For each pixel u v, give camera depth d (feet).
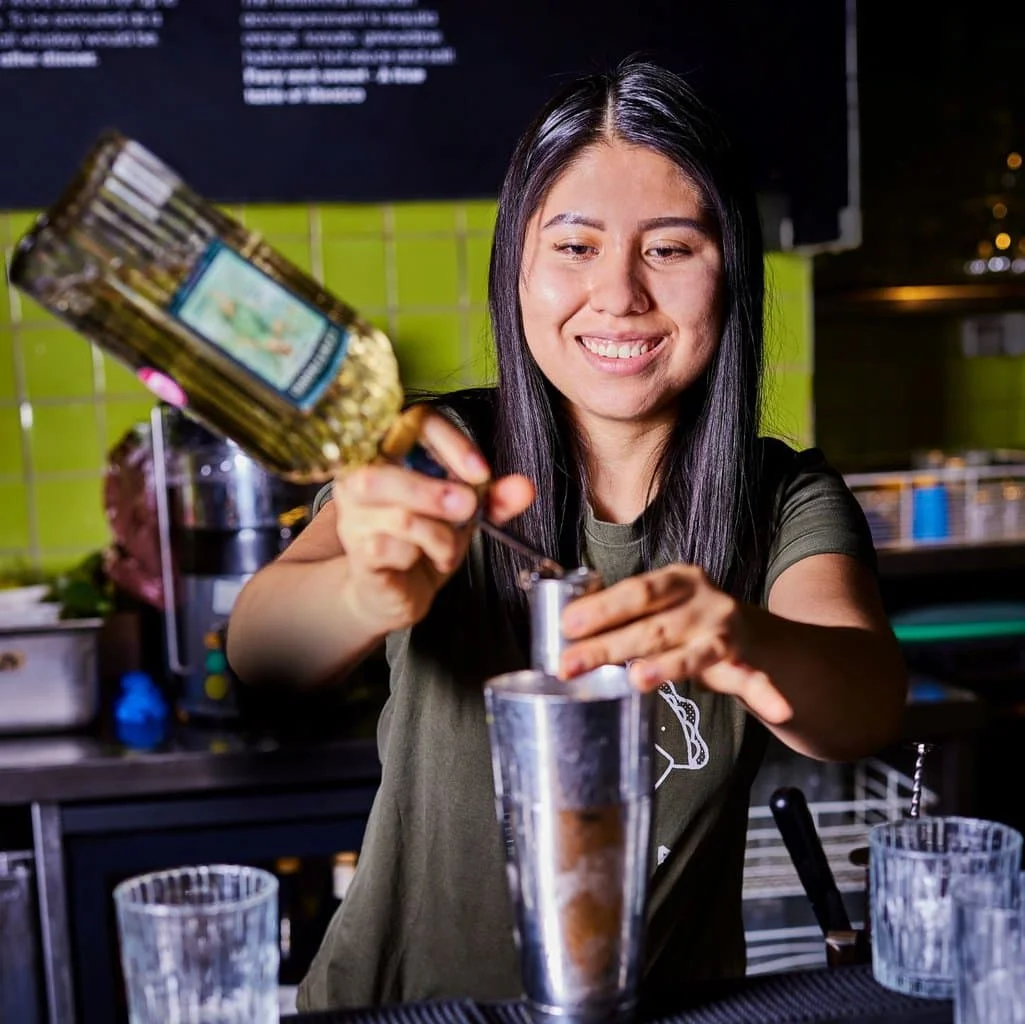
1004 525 9.07
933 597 8.99
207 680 6.84
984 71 10.89
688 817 3.72
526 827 2.34
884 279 10.97
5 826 6.64
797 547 3.73
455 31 8.22
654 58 8.38
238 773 6.45
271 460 2.63
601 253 3.51
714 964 3.87
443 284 8.59
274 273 2.56
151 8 7.95
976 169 10.93
